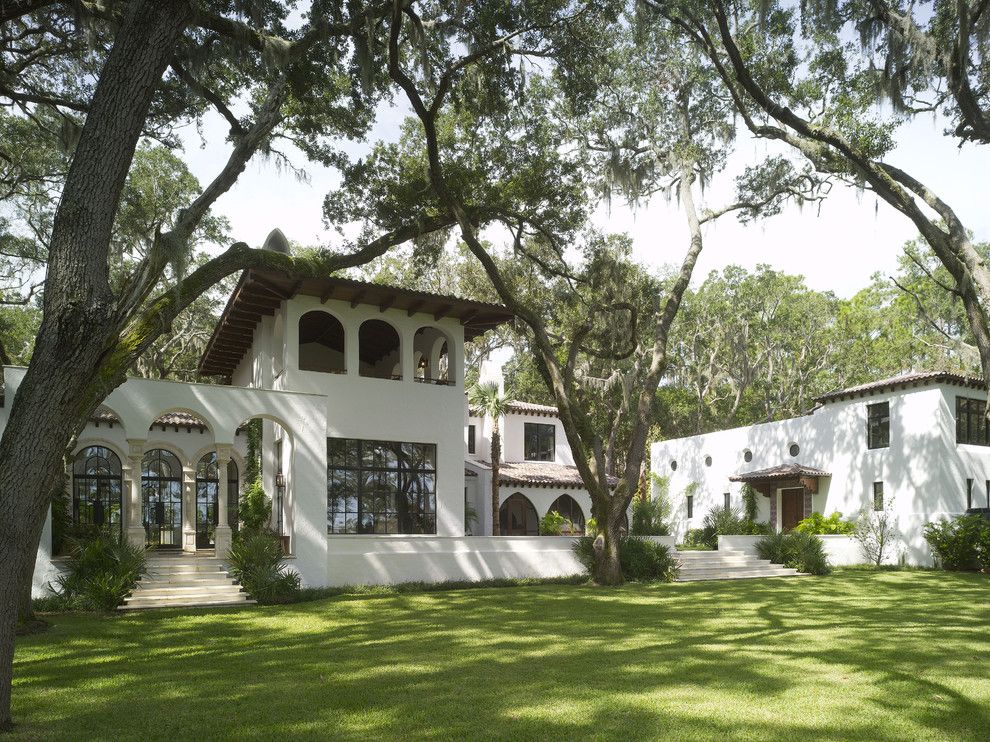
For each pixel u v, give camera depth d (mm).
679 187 22750
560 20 17562
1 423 15391
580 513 35875
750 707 7461
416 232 20219
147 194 24719
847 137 17203
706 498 35031
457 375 22750
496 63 17969
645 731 6684
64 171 22875
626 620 13922
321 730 6867
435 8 17047
